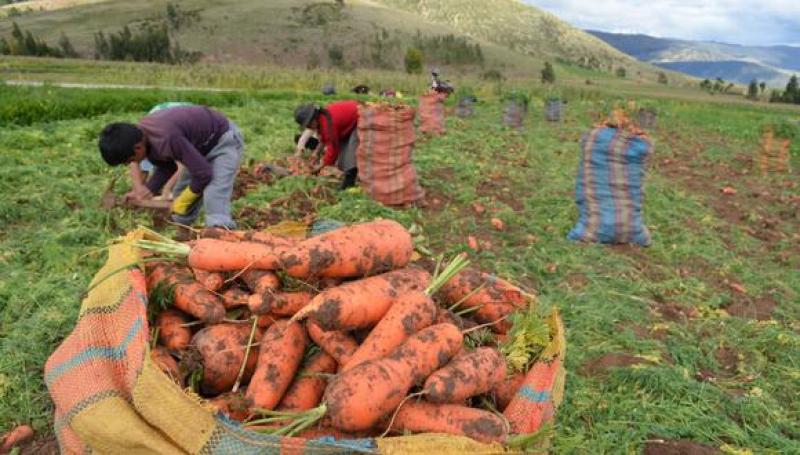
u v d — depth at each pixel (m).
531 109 25.75
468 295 3.29
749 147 18.03
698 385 4.08
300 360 2.80
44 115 13.11
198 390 2.72
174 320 2.96
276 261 2.97
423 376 2.57
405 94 32.50
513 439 2.44
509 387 2.87
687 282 6.09
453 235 6.90
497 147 13.29
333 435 2.46
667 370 4.17
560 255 6.39
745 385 4.27
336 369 2.86
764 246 7.71
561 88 38.16
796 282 6.35
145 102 16.45
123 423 2.27
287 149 10.86
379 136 7.29
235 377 2.75
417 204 7.75
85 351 2.59
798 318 5.52
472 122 18.72
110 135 4.23
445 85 21.69
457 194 8.53
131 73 32.78
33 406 3.49
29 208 6.62
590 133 6.96
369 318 2.84
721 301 5.65
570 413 3.70
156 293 2.94
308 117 7.34
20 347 3.91
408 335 2.77
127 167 8.52
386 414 2.46
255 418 2.54
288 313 2.91
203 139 5.01
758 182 12.16
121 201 6.39
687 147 17.03
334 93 25.05
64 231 5.86
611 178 6.85
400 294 2.98
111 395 2.38
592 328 4.87
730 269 6.60
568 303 5.28
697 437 3.59
